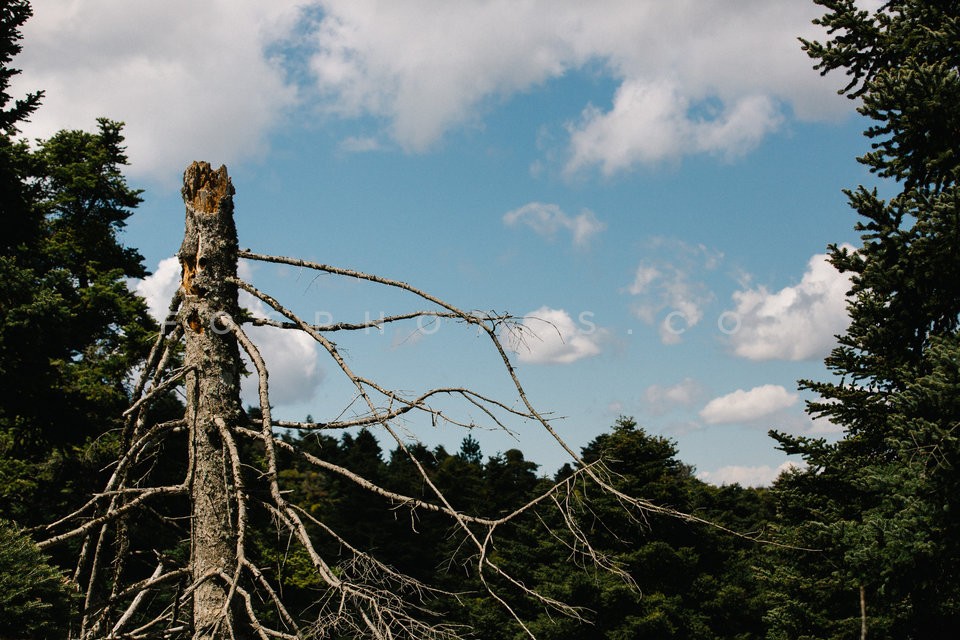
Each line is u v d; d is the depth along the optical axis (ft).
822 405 31.45
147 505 17.81
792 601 34.99
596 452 81.25
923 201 23.85
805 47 27.76
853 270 27.35
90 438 45.98
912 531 23.06
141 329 66.44
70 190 76.07
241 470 16.44
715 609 71.87
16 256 46.93
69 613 21.98
